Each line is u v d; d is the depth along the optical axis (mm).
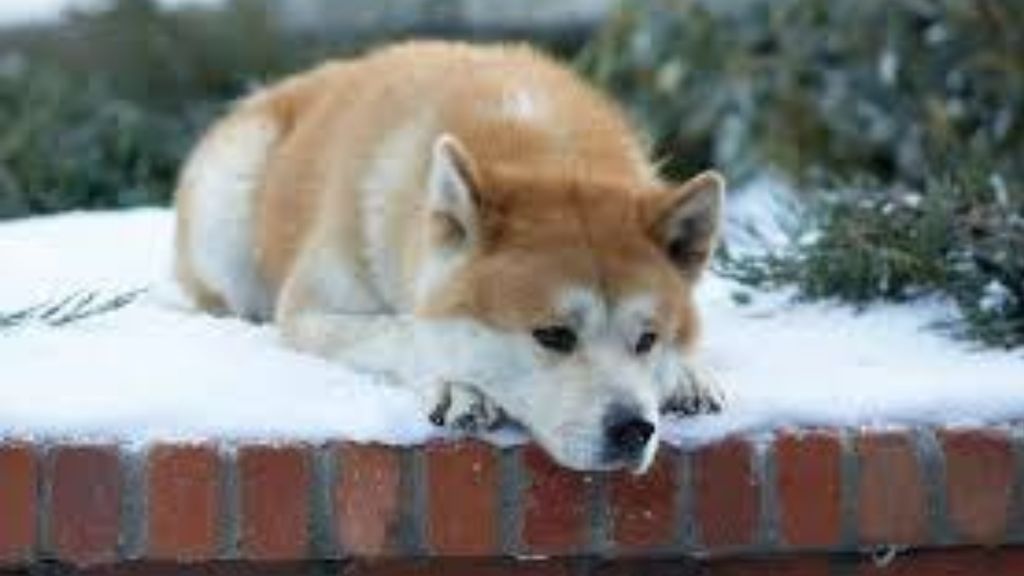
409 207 12297
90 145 22375
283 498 10891
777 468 11148
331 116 14078
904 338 13039
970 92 21719
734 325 13453
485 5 27422
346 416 11070
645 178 12828
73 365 11773
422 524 10953
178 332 12789
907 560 11531
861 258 13898
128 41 25578
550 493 10984
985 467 11320
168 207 20656
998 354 12633
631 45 23328
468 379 11094
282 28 26812
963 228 14094
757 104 22391
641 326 11023
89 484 10844
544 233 11195
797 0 22484
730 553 11242
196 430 11031
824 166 22000
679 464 11086
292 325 12758
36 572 11133
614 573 11359
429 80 13219
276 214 14195
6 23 26031
